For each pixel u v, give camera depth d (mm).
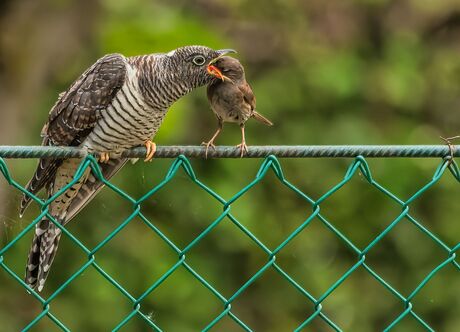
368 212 13727
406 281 13562
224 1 14500
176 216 12766
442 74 15297
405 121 14719
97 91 7809
